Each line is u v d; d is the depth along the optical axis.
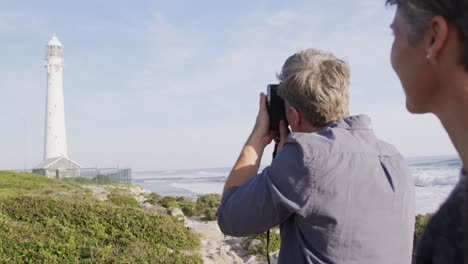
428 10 0.78
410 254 1.66
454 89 0.78
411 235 1.68
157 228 11.05
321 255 1.53
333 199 1.50
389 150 1.71
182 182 81.88
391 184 1.60
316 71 1.66
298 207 1.51
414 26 0.83
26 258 6.69
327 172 1.50
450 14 0.74
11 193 16.83
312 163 1.51
